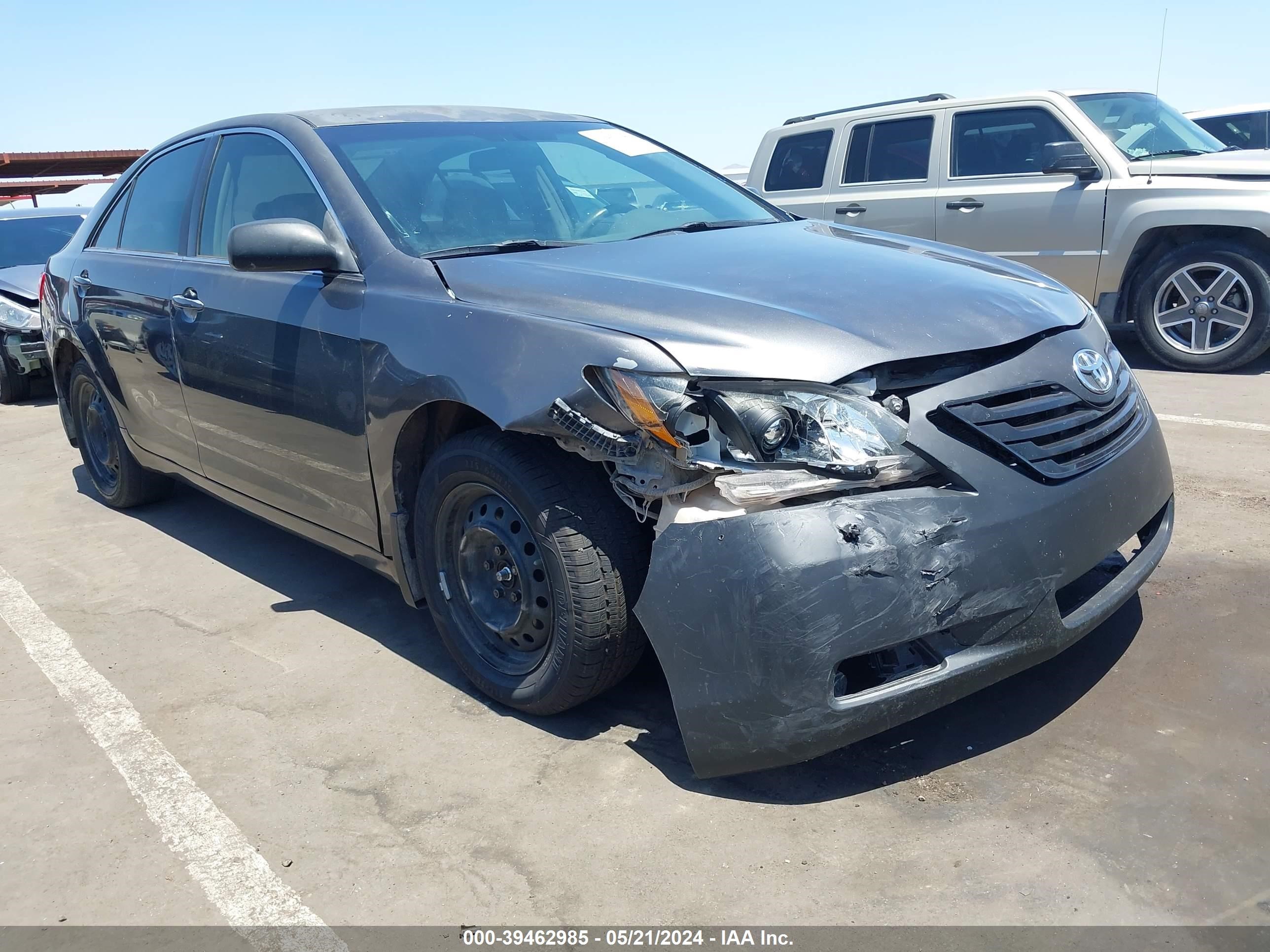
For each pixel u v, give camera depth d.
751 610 2.28
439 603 3.10
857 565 2.26
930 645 2.38
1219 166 6.68
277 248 3.11
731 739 2.38
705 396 2.36
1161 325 6.98
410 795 2.66
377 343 3.03
